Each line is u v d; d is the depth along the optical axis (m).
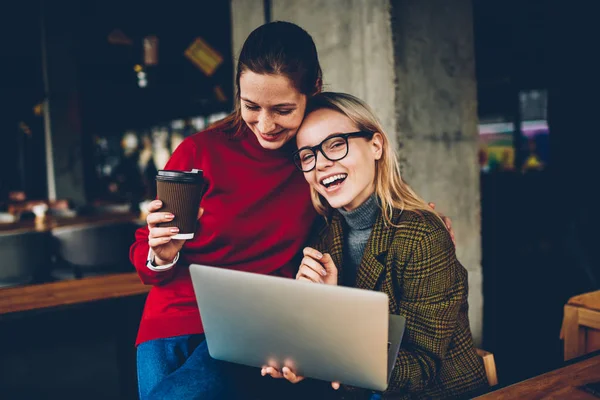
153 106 13.84
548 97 6.88
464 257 2.56
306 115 1.40
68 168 8.49
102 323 2.38
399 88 2.29
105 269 4.80
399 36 2.29
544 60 8.59
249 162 1.48
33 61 10.18
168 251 1.27
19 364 2.24
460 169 2.52
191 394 1.25
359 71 2.43
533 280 4.51
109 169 18.84
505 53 8.96
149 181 13.08
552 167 6.49
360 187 1.38
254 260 1.50
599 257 3.91
